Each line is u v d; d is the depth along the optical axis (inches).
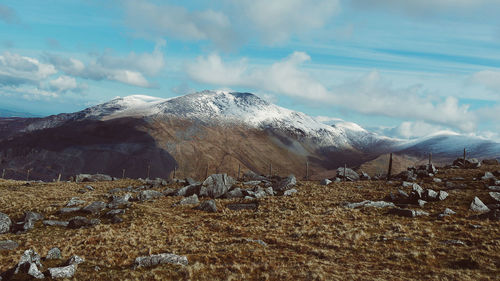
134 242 1216.8
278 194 2422.5
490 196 1702.8
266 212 1792.6
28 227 1466.5
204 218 1722.4
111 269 920.3
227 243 1219.2
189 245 1181.7
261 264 956.6
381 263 963.3
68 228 1504.7
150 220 1652.3
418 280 818.2
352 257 1024.9
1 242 1149.1
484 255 955.3
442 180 2450.8
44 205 1966.0
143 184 3184.1
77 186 2977.4
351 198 2084.2
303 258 1018.7
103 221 1662.2
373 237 1210.6
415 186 1857.8
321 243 1171.9
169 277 850.8
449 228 1255.5
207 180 2452.0
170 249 1128.8
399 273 873.5
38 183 3314.5
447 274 846.5
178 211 1904.5
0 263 965.2
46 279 809.5
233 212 1844.2
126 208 1872.5
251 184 2815.0
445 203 1697.8
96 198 2322.8
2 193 2353.6
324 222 1478.8
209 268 925.8
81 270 894.4
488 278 814.5
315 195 2251.5
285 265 948.0
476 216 1376.7
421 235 1195.9
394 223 1374.3
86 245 1174.3
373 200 1961.1
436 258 974.4
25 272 828.0
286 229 1411.2
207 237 1312.7
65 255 1045.2
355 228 1331.2
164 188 2881.4
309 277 843.4
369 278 833.5
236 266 922.1
